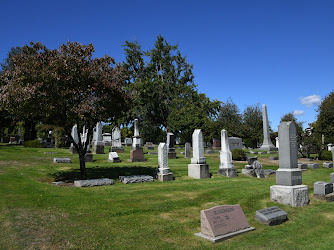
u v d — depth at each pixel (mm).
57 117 13438
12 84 11359
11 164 17266
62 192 10406
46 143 33625
